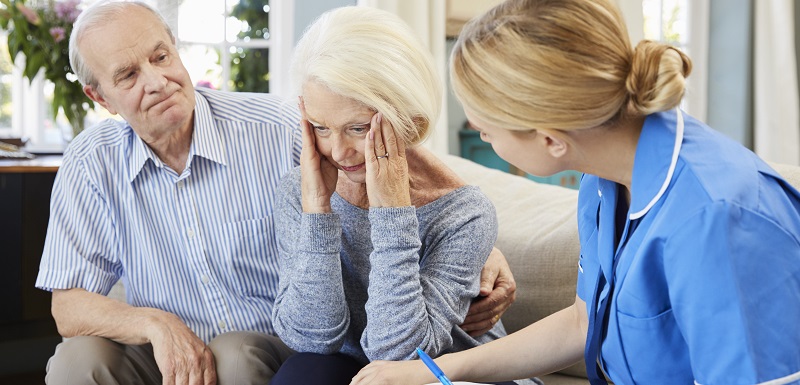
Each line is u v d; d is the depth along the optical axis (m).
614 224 1.12
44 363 3.29
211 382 1.57
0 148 3.11
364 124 1.35
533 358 1.31
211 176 1.76
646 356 1.05
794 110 4.57
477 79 1.01
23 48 3.16
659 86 0.96
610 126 1.02
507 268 1.63
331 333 1.42
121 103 1.65
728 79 4.68
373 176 1.36
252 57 3.74
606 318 1.13
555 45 0.96
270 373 1.60
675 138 1.00
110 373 1.59
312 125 1.42
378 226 1.37
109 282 1.81
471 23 1.05
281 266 1.54
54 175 2.91
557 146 1.04
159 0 3.29
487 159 4.01
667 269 0.96
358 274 1.52
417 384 1.26
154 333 1.59
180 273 1.79
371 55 1.31
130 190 1.76
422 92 1.35
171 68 1.67
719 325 0.91
